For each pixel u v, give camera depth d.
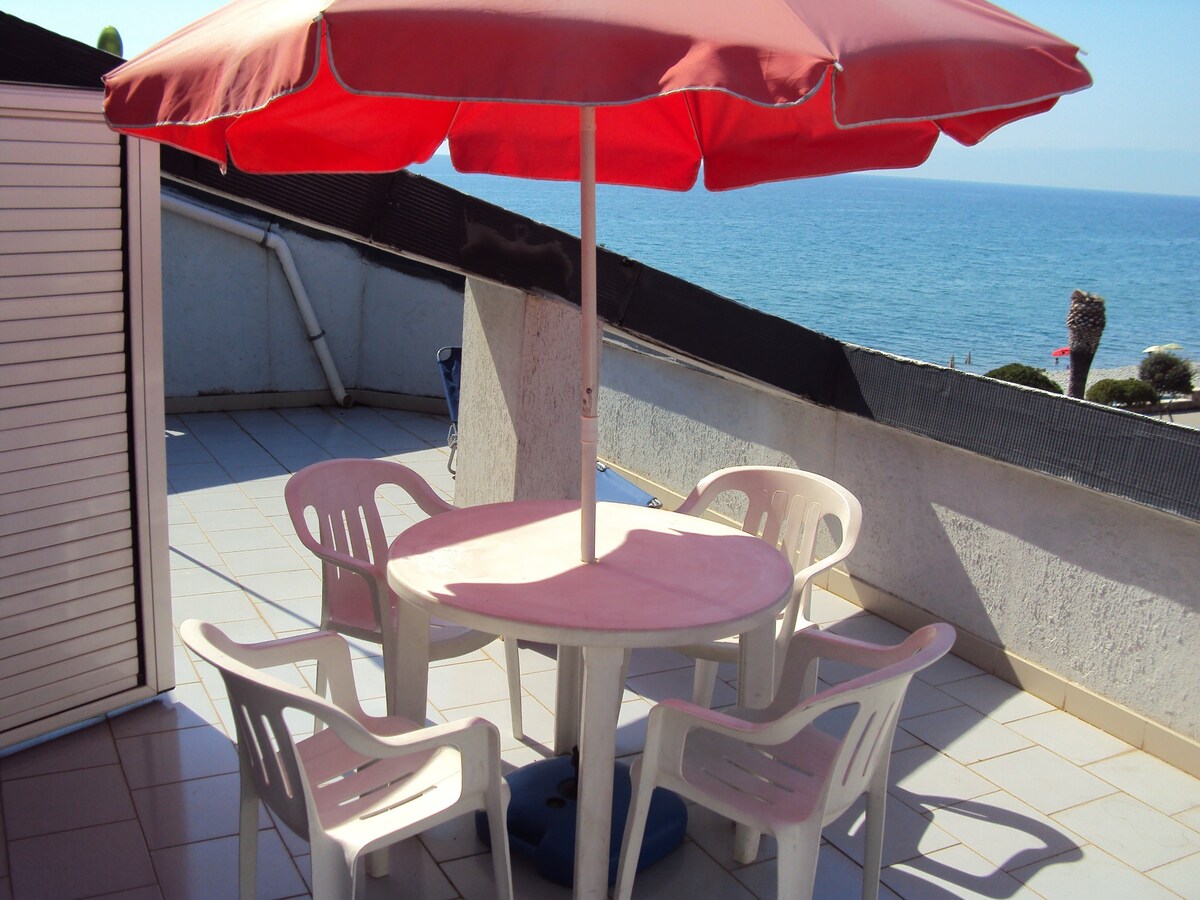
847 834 3.13
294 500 3.25
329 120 2.96
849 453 4.94
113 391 3.34
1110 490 3.65
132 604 3.54
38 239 3.04
